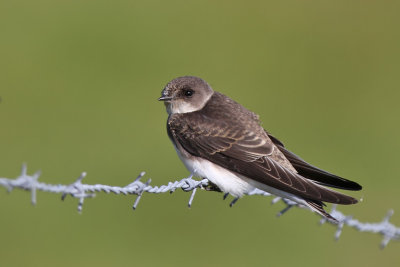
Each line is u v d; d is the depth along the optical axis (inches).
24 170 204.7
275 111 679.1
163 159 562.9
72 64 681.0
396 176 585.9
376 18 802.2
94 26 713.6
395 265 489.1
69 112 620.4
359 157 613.0
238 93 691.4
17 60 671.8
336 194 282.5
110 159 561.3
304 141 635.5
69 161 556.1
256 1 801.6
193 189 276.7
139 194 247.3
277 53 744.3
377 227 314.2
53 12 735.7
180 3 790.5
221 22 770.8
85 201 508.7
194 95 338.3
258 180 305.9
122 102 640.4
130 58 701.3
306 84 713.6
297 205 312.5
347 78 739.4
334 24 795.4
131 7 763.4
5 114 621.3
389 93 719.7
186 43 729.0
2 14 720.3
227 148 317.7
